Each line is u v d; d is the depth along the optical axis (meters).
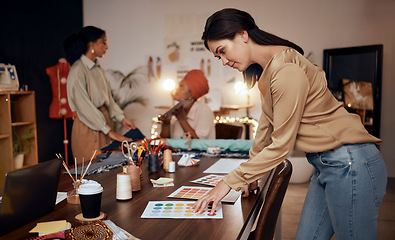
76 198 1.37
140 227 1.10
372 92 4.94
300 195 3.98
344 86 5.12
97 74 3.42
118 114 3.69
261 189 1.55
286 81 1.18
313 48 5.32
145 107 5.89
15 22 4.40
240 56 1.34
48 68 4.68
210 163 2.21
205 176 1.81
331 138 1.27
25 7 4.57
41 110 4.93
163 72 5.81
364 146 1.29
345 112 1.31
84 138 3.28
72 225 1.13
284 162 1.40
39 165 1.19
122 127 5.89
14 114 4.27
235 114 5.64
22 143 4.27
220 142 2.74
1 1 4.17
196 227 1.10
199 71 3.04
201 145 2.75
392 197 3.97
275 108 1.22
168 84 5.58
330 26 5.24
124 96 5.93
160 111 5.86
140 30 5.84
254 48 1.33
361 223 1.30
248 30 1.31
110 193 1.50
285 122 1.20
